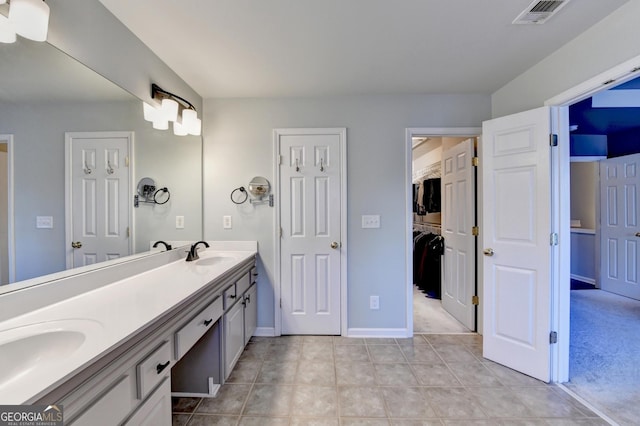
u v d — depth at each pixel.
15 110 1.09
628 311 3.29
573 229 4.77
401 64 2.05
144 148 1.83
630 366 2.13
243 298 2.22
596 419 1.60
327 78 2.25
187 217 2.37
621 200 3.90
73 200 1.34
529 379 1.98
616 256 3.96
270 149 2.62
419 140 4.29
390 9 1.48
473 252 2.75
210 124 2.62
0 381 0.83
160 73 1.95
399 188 2.62
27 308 1.09
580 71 1.72
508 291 2.12
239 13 1.50
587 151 4.19
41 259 1.18
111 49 1.51
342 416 1.63
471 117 2.58
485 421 1.59
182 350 1.30
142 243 1.82
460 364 2.18
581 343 2.50
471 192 2.75
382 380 1.97
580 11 1.50
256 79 2.26
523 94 2.19
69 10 1.26
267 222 2.63
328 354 2.32
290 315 2.65
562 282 1.93
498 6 1.46
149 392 1.06
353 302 2.65
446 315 3.19
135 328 0.95
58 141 1.25
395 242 2.63
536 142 1.96
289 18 1.54
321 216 2.63
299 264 2.64
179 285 1.47
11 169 1.08
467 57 1.96
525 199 2.02
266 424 1.57
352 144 2.61
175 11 1.48
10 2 0.99
